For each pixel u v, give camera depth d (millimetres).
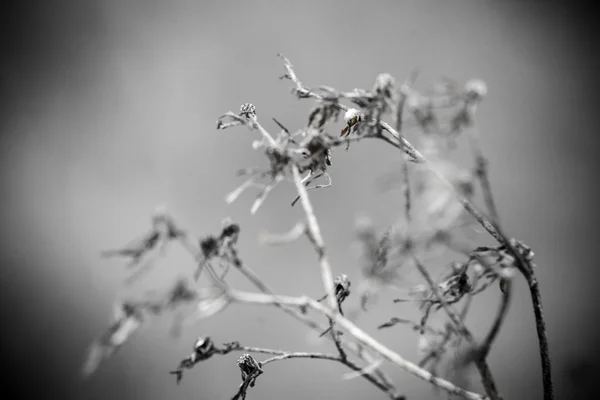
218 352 467
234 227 471
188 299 466
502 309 448
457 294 456
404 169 456
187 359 463
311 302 457
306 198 456
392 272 463
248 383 467
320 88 466
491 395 443
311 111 472
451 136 461
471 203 452
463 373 447
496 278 451
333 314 451
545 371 453
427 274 453
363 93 463
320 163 461
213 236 472
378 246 465
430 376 446
